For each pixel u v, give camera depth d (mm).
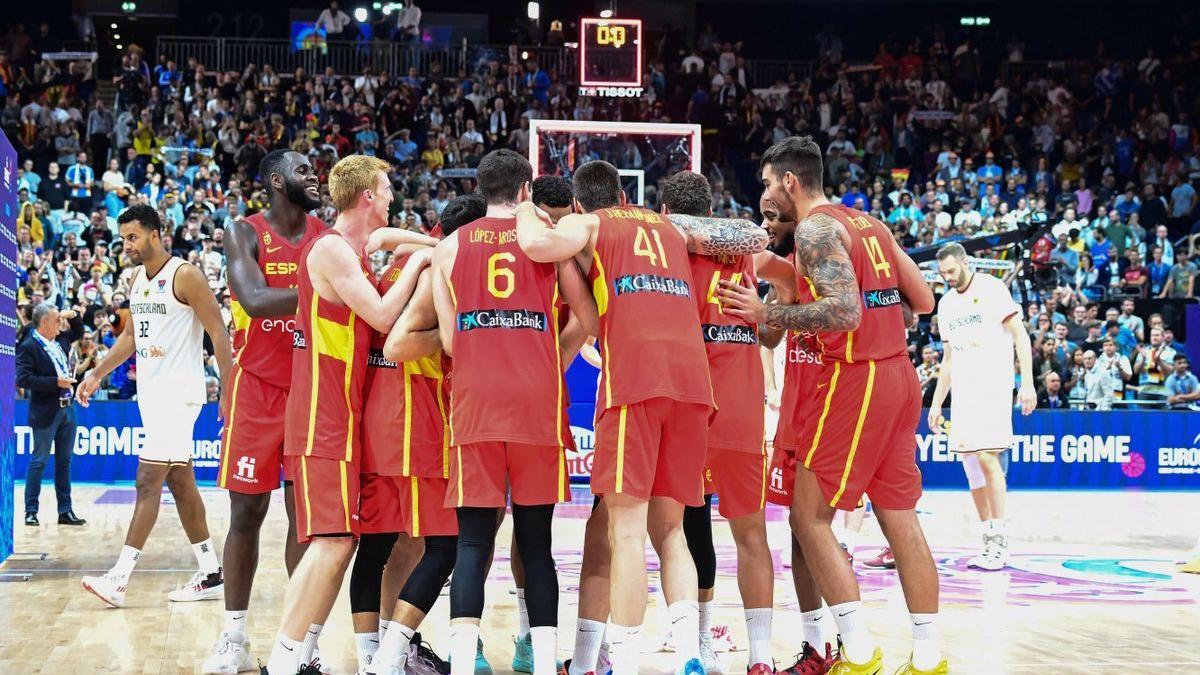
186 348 5762
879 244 4246
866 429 4082
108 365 6555
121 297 13305
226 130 19094
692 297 4016
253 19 24688
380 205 4184
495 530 3961
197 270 5738
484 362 3857
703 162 21547
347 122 19891
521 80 21656
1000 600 6109
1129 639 5094
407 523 4055
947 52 24047
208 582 5820
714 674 4332
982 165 20875
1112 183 19859
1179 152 21516
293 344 4402
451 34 24625
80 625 5156
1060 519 10336
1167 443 13766
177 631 5035
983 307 7277
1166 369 14453
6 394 6051
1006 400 7289
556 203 4355
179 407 5680
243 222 4602
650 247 3955
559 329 4332
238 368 4500
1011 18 25828
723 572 7051
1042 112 22141
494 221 4016
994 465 7289
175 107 19516
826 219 4090
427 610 3975
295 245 4629
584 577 4113
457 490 3846
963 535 9117
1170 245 17531
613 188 4195
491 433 3801
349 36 23391
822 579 4117
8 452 6168
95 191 17047
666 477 3930
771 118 22250
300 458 3996
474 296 3902
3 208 5750
